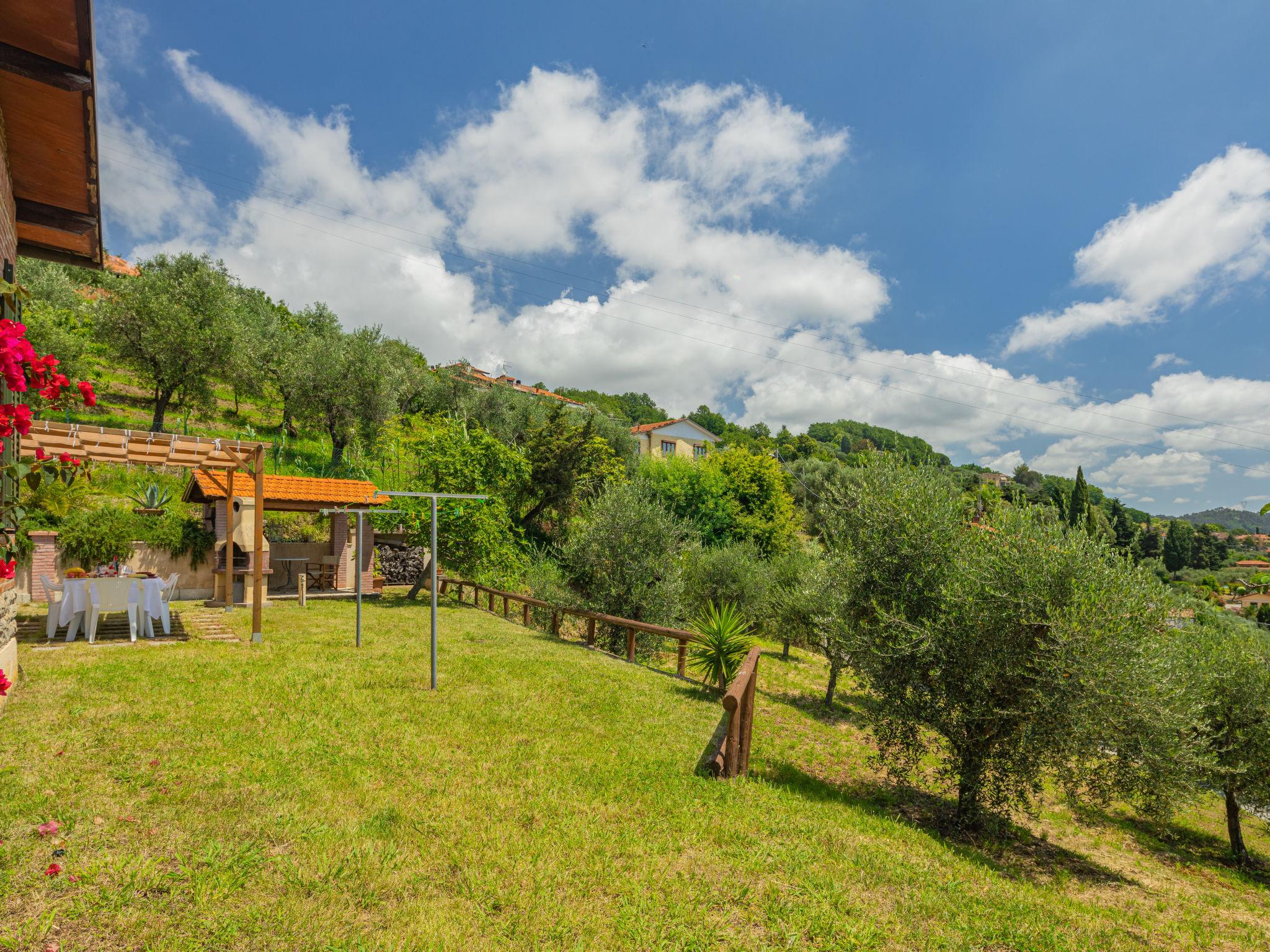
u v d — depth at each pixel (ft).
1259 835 44.60
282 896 10.85
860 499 32.73
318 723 20.44
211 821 13.12
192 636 33.68
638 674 34.73
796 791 23.06
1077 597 24.17
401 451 115.65
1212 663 39.32
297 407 107.04
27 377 14.60
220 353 99.09
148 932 9.49
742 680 21.84
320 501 56.49
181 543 49.93
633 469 142.41
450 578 62.34
